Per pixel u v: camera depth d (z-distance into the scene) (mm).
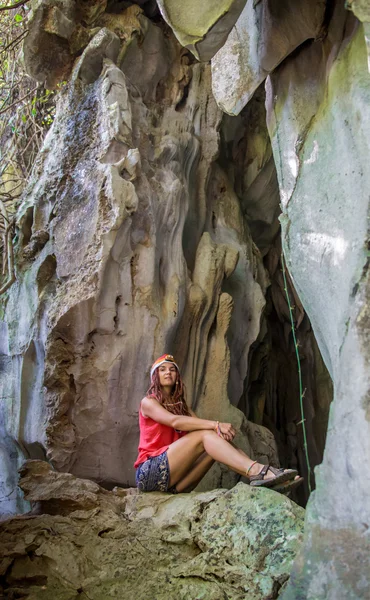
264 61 3635
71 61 5973
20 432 5188
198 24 3088
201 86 6301
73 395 4863
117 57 5797
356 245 2908
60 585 3324
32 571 3406
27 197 5973
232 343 5988
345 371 2717
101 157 5293
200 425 4035
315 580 2527
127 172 5188
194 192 6121
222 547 3342
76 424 4828
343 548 2498
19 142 7113
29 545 3482
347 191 3086
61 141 5703
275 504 3475
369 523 2461
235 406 5871
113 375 4832
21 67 7000
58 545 3482
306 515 2695
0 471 5488
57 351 4852
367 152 2977
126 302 4934
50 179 5586
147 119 5789
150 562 3430
